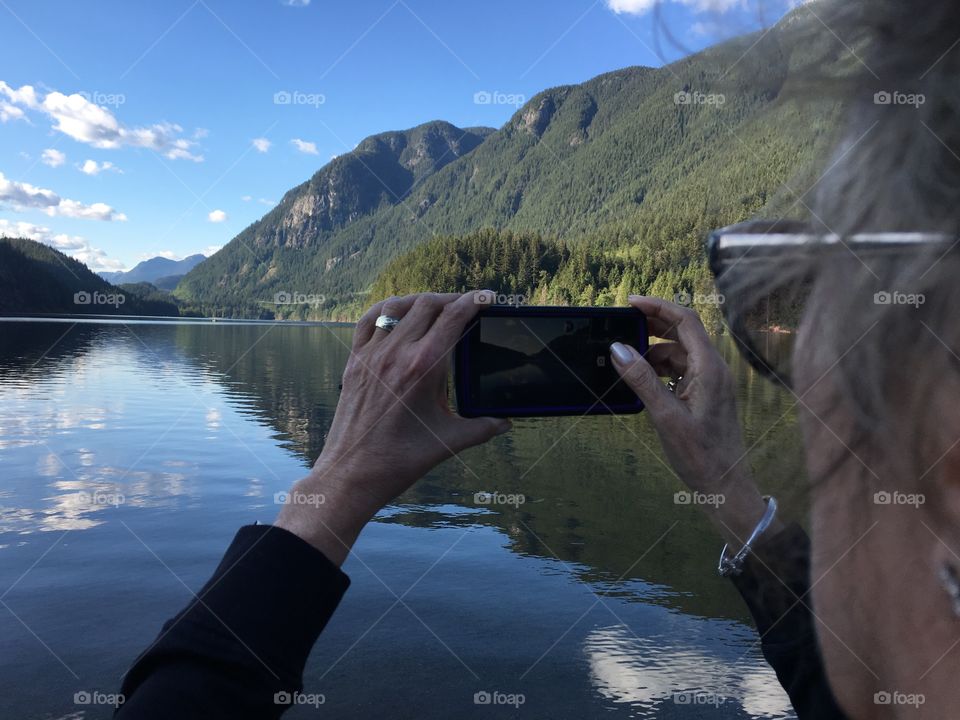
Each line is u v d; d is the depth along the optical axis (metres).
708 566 5.16
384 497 0.75
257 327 97.50
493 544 5.73
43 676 3.56
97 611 4.41
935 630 0.34
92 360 30.00
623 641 3.89
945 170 0.32
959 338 0.32
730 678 3.49
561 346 0.85
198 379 22.36
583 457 9.67
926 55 0.32
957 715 0.34
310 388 19.94
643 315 0.82
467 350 0.82
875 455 0.35
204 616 0.64
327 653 3.78
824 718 0.52
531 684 3.45
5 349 35.19
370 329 0.82
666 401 0.70
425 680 3.48
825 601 0.39
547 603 4.45
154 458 9.94
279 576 0.66
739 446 0.68
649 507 6.96
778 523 0.60
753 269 0.39
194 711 0.59
